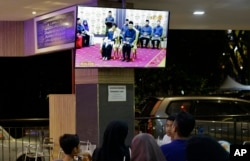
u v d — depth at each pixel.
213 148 3.30
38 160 11.40
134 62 9.38
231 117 12.07
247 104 12.72
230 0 10.01
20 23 12.00
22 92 22.09
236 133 11.90
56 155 10.45
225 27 13.95
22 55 12.02
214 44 20.92
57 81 21.80
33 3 9.66
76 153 6.85
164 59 9.64
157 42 9.52
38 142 11.65
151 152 4.74
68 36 10.07
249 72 22.08
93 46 8.98
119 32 9.15
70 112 10.18
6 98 22.03
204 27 13.90
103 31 9.02
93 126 9.45
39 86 22.03
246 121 12.30
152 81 19.75
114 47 9.15
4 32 11.99
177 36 20.47
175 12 11.26
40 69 21.89
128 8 9.40
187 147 3.37
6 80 21.94
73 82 10.35
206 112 12.26
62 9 10.26
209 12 11.34
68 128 10.23
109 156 5.48
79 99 9.76
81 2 9.65
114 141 5.50
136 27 9.29
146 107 12.35
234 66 21.83
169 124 6.53
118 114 9.52
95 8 8.87
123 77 9.60
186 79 20.22
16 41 12.01
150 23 9.41
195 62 20.75
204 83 20.47
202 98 12.33
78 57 8.92
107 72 9.43
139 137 4.82
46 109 22.20
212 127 11.73
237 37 21.88
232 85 20.33
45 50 11.00
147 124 11.29
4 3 9.59
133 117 9.67
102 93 9.38
